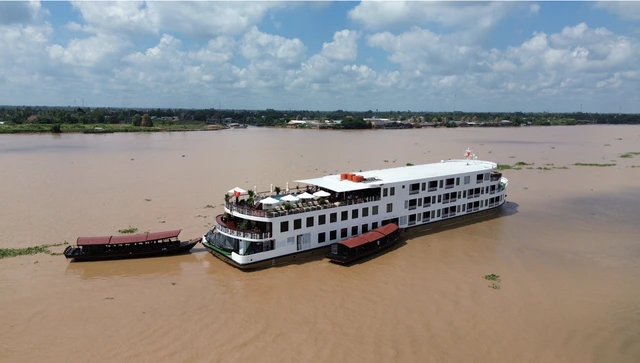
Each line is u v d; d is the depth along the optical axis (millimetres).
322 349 29750
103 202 69625
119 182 85875
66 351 29062
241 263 42531
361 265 45125
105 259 45906
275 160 119438
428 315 34688
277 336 31312
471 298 37688
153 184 84312
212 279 41344
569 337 31891
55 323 32688
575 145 172750
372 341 30859
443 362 28641
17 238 52031
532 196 78188
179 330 31922
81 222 58812
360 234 50094
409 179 55656
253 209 45781
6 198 71250
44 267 43438
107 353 28875
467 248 50781
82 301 36375
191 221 59875
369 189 52688
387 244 49594
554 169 108562
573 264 46031
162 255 47406
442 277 42188
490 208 66000
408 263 45812
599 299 37906
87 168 102312
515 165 115562
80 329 31875
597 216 64938
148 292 38344
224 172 98562
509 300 37469
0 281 39875
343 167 107938
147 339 30656
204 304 36188
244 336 31250
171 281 40781
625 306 36656
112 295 37625
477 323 33625
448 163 72188
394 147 160000
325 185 51344
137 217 61562
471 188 62812
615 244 52500
